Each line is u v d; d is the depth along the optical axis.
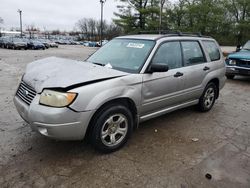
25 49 33.09
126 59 4.09
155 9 31.61
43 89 3.07
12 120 4.66
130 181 2.96
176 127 4.60
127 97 3.52
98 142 3.38
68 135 3.09
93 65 3.86
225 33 31.12
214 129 4.58
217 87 5.65
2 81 8.42
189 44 4.85
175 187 2.89
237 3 30.95
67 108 2.99
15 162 3.26
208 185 2.94
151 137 4.14
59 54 24.86
